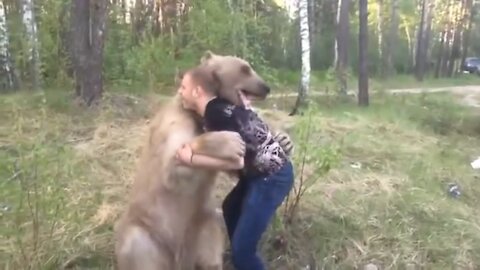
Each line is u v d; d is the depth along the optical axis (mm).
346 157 6660
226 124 3256
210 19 11812
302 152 4836
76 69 8609
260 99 3309
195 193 3061
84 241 4160
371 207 5105
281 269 4242
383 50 32719
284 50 23281
